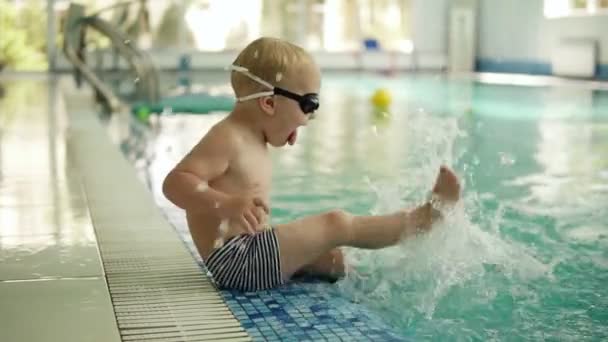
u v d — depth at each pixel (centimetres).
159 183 350
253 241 174
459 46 1614
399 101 888
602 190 339
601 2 1245
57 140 464
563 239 244
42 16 1388
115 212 257
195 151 174
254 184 179
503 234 246
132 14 1440
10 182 311
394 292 180
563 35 1318
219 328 149
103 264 193
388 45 1647
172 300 166
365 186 351
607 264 213
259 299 171
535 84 1170
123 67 1200
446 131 491
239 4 1543
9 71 1376
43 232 225
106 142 456
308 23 1591
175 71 1465
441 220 184
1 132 505
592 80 1227
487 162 425
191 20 1517
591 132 584
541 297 181
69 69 1402
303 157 454
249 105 180
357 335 149
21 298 162
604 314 171
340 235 177
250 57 179
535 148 491
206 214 177
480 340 154
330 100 923
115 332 144
